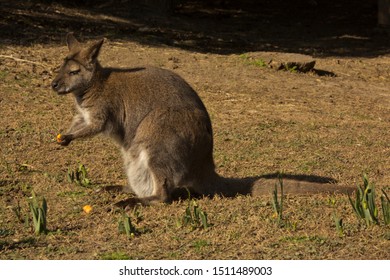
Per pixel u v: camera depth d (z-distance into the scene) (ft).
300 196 30.04
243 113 46.34
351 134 42.96
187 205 28.84
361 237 25.04
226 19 89.76
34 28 62.39
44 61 52.75
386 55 73.92
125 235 25.82
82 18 71.67
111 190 30.91
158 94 29.60
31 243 25.20
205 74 55.47
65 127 40.29
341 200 29.27
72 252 24.32
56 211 28.53
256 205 28.68
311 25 89.76
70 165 34.73
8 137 37.96
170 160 28.89
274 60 60.23
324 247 24.18
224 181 30.71
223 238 25.26
